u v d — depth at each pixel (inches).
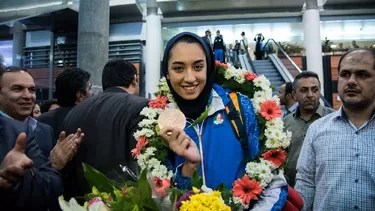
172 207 38.0
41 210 51.7
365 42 549.3
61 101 97.0
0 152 52.5
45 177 52.2
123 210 35.4
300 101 115.9
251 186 45.7
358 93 69.1
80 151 71.1
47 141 85.7
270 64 443.2
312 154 77.0
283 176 49.8
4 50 586.2
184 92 51.3
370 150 68.4
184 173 47.3
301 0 497.7
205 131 51.7
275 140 49.9
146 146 53.4
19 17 465.7
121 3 489.4
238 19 544.7
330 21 526.0
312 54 485.1
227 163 49.5
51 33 515.8
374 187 66.6
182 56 50.1
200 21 549.6
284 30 562.3
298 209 50.3
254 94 55.7
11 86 85.4
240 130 51.2
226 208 36.5
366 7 506.9
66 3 446.6
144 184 37.4
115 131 70.4
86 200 41.7
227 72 57.0
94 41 273.7
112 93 77.7
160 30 524.4
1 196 46.2
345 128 72.5
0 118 57.0
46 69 497.4
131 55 522.0
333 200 69.4
